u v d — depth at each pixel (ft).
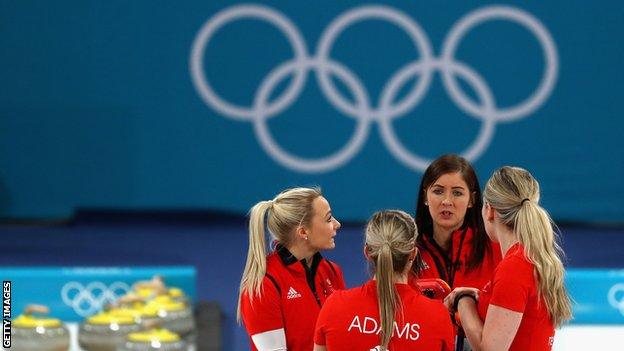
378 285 49.06
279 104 136.26
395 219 50.14
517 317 50.57
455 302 54.19
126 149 136.05
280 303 54.29
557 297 51.13
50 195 136.26
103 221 138.00
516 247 51.57
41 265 118.93
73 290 99.04
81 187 136.36
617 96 137.49
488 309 51.29
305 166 137.49
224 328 95.86
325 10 135.03
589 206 139.23
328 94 136.36
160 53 134.82
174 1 133.80
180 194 137.08
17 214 136.36
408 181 137.90
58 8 133.28
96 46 134.21
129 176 136.46
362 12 135.23
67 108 135.03
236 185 137.49
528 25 135.74
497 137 137.39
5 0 132.87
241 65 135.44
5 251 124.67
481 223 60.34
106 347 67.77
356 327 49.32
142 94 135.23
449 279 60.64
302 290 54.80
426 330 49.37
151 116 135.64
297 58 135.64
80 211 137.49
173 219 138.92
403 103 136.77
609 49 136.67
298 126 136.67
